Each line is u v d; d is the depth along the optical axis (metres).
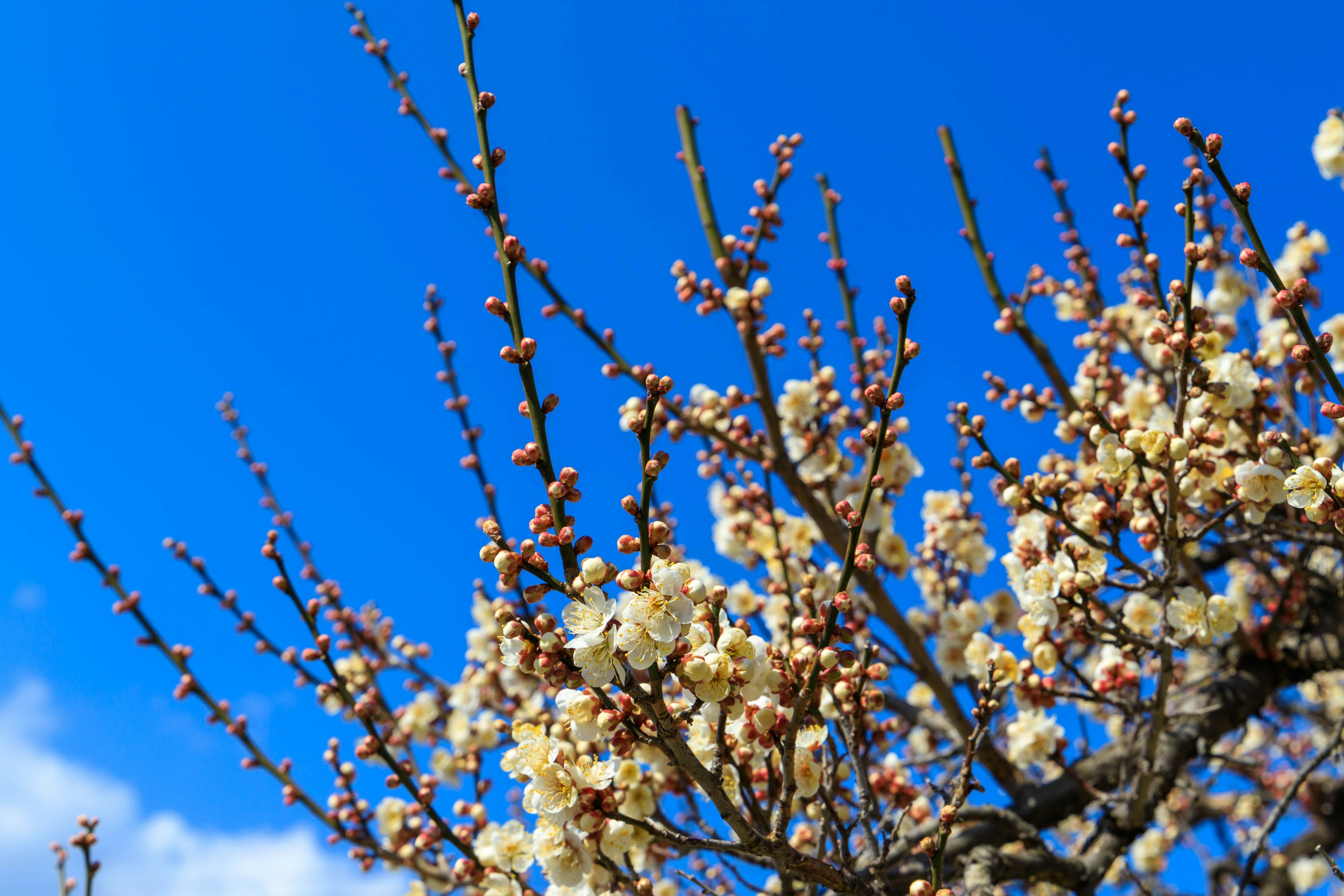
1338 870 2.58
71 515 4.26
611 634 2.27
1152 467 3.38
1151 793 4.77
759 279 5.14
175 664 4.32
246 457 5.71
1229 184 2.70
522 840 3.69
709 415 5.14
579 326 4.94
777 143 5.31
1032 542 4.09
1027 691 4.25
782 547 5.17
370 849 4.50
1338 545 4.14
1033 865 4.38
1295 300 2.65
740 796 3.42
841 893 2.90
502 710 5.68
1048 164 5.84
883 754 4.91
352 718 5.13
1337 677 8.52
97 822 4.13
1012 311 5.24
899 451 5.25
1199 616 3.69
